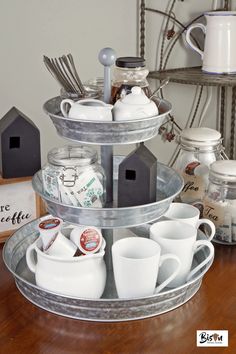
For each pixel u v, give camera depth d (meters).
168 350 0.99
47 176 1.12
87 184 1.11
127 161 1.08
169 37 2.27
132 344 1.00
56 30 1.90
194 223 1.26
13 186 1.34
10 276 1.22
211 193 1.38
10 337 1.02
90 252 1.07
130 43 2.14
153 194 1.11
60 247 1.07
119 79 1.16
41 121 1.94
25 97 1.88
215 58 2.20
